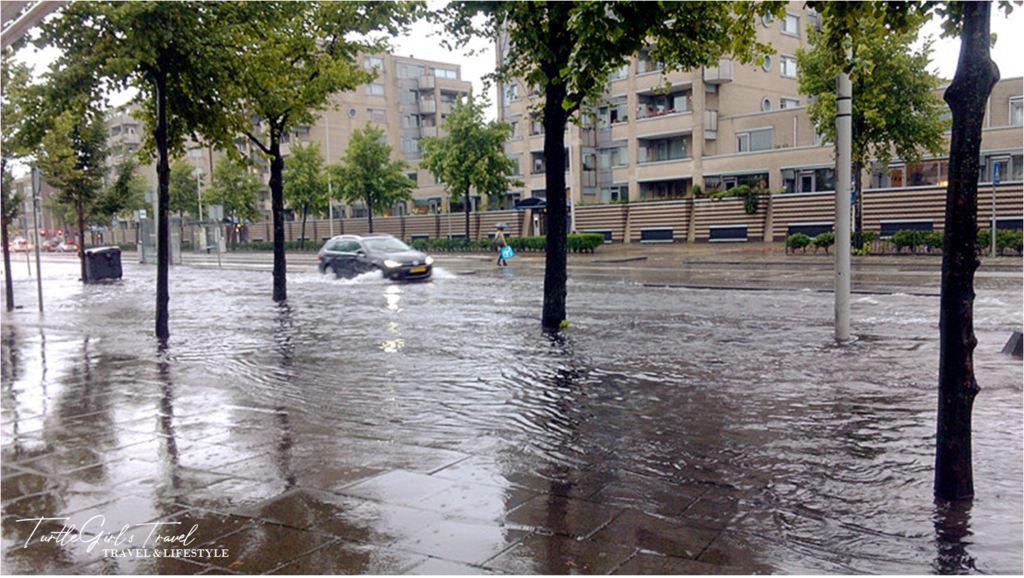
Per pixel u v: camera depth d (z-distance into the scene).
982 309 12.70
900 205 35.28
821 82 27.59
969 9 3.98
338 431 6.07
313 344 11.00
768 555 3.60
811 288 17.23
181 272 31.31
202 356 10.07
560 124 11.53
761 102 48.84
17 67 16.83
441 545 3.70
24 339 12.01
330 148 75.25
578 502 4.37
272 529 3.96
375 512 4.19
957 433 4.27
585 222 50.81
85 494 4.59
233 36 11.73
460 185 46.16
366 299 17.94
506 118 57.31
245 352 10.38
